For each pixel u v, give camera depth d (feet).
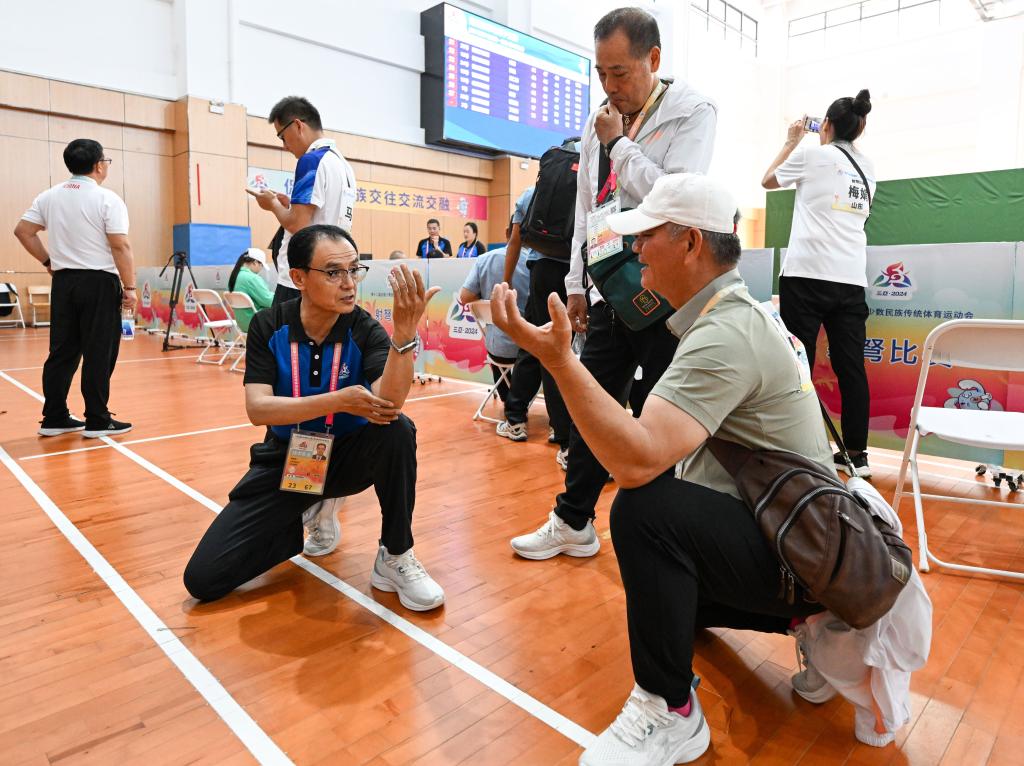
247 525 5.73
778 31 57.57
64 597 5.75
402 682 4.58
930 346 6.57
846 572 3.44
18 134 28.76
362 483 5.98
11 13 27.71
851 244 9.04
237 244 32.89
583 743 3.98
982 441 6.13
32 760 3.76
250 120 32.96
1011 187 10.91
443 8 37.52
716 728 4.18
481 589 6.05
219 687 4.49
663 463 3.45
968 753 3.92
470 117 39.52
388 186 38.78
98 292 10.94
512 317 3.11
